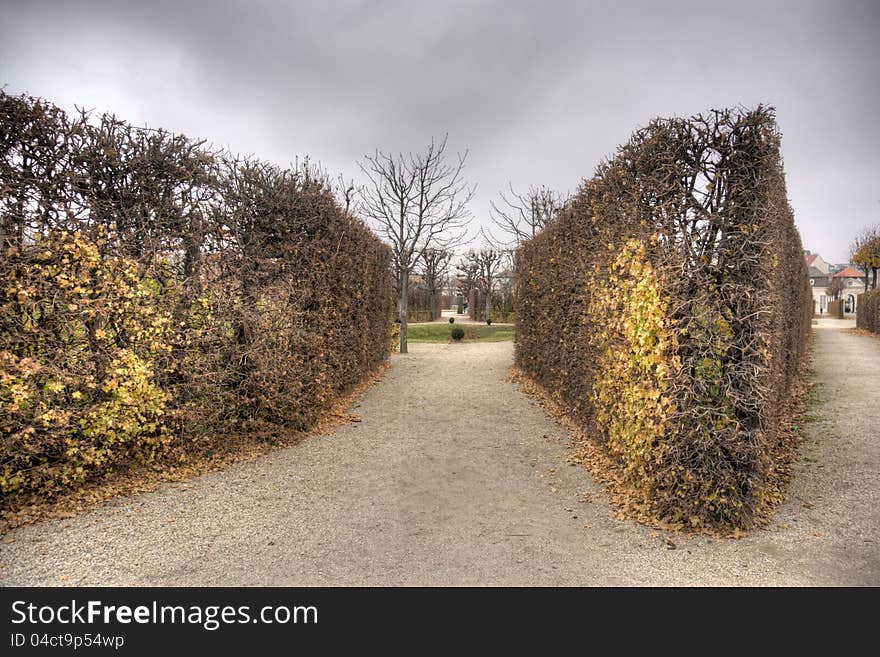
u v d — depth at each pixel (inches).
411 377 468.8
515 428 294.5
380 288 509.0
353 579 136.9
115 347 192.4
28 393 168.9
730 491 161.3
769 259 164.1
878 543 152.9
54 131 176.1
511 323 1423.5
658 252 173.5
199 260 221.8
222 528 165.0
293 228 267.3
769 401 175.9
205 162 219.1
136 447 202.8
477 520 173.8
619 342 208.4
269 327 250.2
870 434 264.8
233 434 240.4
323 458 239.8
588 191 266.4
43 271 173.0
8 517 164.1
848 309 2549.2
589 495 195.3
